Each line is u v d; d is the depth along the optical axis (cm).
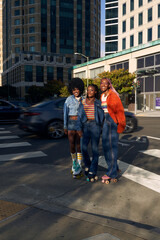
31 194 345
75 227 247
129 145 724
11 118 1450
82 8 8319
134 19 4047
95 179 413
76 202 321
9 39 9150
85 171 427
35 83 7619
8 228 244
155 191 363
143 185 389
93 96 403
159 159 559
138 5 3947
